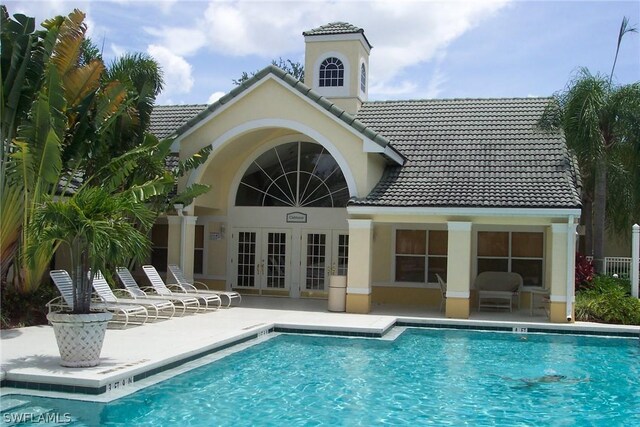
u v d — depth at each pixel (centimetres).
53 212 1030
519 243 2155
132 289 1758
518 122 2291
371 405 1005
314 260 2327
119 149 1866
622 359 1415
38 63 1549
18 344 1241
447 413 973
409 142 2242
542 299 2020
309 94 2000
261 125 2058
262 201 2381
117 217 1114
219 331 1488
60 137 1512
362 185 1967
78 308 1064
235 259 2395
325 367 1270
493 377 1222
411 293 2206
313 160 2334
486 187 1936
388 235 2230
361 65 2523
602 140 2077
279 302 2183
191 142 2122
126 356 1156
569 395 1098
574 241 1825
